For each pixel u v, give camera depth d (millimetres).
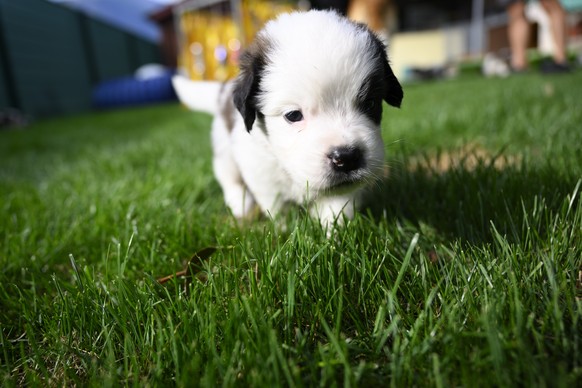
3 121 1369
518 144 428
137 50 2846
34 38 1838
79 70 2197
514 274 184
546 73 1199
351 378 146
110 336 184
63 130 1096
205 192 390
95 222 317
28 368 179
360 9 893
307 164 237
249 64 273
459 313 175
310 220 257
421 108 737
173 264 244
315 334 184
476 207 266
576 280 194
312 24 263
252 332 171
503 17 2420
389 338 176
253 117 276
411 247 197
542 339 156
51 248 285
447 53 2654
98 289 217
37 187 469
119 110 1964
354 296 201
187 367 156
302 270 201
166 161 509
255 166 292
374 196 311
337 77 239
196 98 441
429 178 328
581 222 222
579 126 427
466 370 145
